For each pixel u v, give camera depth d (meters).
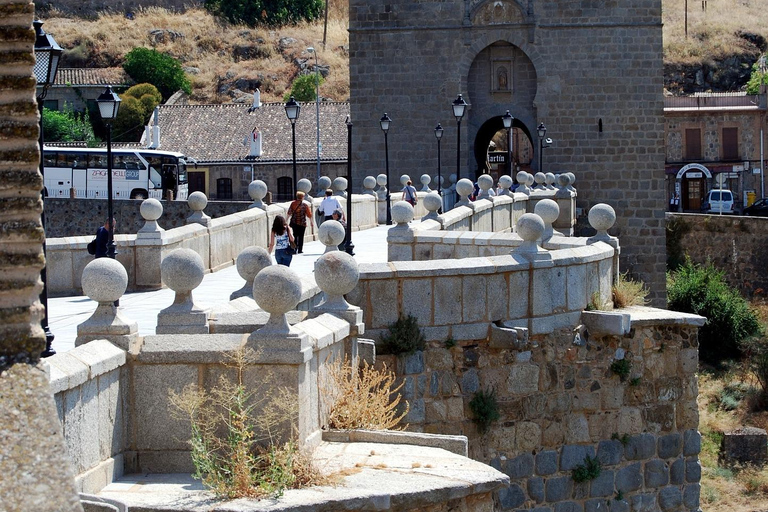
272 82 111.38
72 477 5.87
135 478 10.48
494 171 88.25
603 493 16.66
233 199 80.25
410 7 54.91
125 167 68.94
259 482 9.95
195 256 12.70
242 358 10.50
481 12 54.66
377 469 10.65
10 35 6.85
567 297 16.34
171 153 69.88
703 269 60.09
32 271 6.84
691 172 89.19
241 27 121.94
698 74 114.44
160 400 10.70
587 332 16.59
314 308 12.88
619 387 16.78
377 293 14.81
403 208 21.02
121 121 97.62
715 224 67.31
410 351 14.74
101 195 68.56
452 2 54.69
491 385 15.52
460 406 15.25
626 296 17.88
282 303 10.62
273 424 10.48
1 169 6.82
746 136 89.25
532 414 15.91
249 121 83.31
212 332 12.59
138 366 10.71
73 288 26.14
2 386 6.25
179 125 83.94
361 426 12.07
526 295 15.77
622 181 54.53
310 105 84.25
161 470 10.68
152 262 25.75
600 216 18.20
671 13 127.44
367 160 55.50
